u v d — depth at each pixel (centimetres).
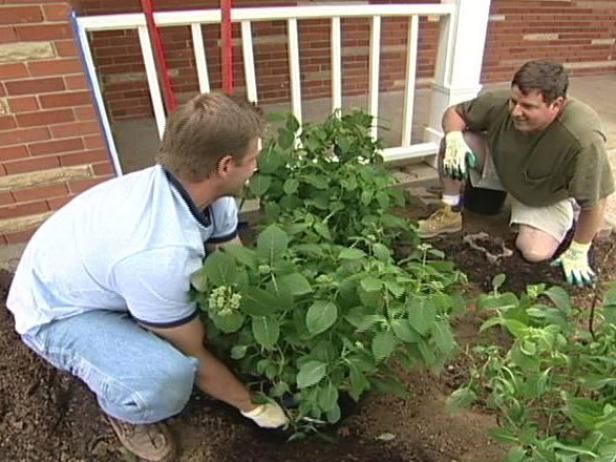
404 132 290
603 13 498
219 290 111
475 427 154
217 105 114
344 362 123
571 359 118
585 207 198
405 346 125
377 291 115
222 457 147
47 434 153
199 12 220
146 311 118
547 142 200
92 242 118
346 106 405
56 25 199
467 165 231
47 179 225
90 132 223
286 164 189
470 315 191
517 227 242
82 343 126
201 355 131
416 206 273
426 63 443
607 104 435
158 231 115
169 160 118
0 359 176
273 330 116
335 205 184
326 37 401
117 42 346
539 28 472
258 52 383
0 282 211
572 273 211
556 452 98
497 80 477
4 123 208
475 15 263
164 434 148
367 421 157
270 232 123
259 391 147
